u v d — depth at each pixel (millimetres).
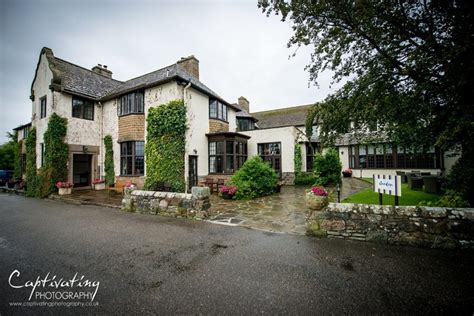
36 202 9844
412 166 16688
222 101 14906
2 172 19891
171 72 12328
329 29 5145
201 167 12914
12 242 4469
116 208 7895
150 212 6887
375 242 4062
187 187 11516
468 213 3539
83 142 13055
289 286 2688
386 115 5246
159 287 2729
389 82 5051
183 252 3820
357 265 3197
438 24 4098
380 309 2213
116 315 2215
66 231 5164
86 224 5746
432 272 2930
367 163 18609
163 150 11094
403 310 2188
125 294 2588
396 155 17391
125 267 3291
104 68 17125
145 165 11875
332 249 3828
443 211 3672
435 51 4160
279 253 3705
